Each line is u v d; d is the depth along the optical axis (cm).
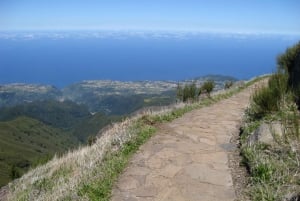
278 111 837
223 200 499
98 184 564
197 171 607
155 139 806
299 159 536
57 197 550
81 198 519
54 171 887
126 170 629
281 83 957
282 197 450
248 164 597
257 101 900
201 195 518
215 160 660
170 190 541
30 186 838
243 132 803
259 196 476
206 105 1290
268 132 657
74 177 641
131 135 800
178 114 1080
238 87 1833
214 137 823
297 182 478
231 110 1177
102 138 905
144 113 1049
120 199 520
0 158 9888
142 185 564
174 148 738
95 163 672
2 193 952
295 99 898
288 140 600
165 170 618
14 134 13412
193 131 877
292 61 1274
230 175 585
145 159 677
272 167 531
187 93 1428
